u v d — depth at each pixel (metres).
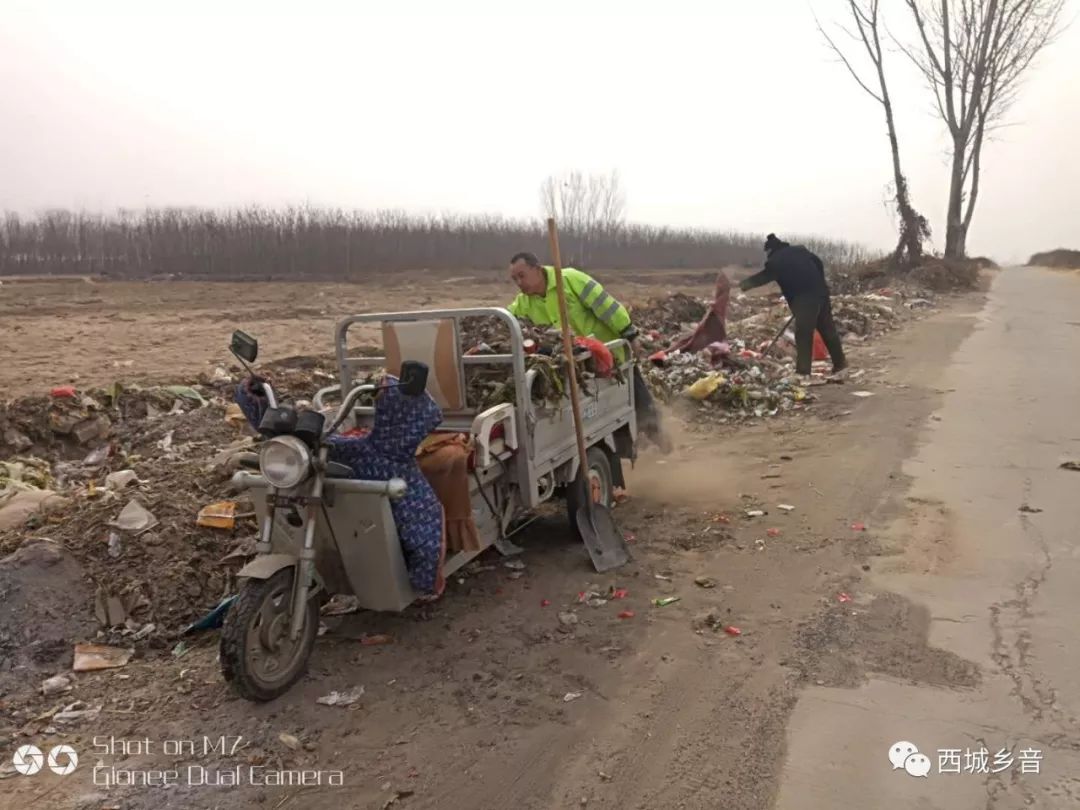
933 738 3.48
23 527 5.50
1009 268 79.88
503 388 5.05
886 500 6.42
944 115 35.97
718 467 7.62
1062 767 3.27
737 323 16.70
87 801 3.31
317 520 4.14
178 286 29.08
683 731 3.62
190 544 5.18
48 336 15.45
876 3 28.20
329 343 15.08
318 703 3.94
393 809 3.22
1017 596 4.71
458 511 4.49
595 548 5.39
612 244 48.94
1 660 4.31
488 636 4.52
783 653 4.21
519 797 3.26
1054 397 9.84
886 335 16.45
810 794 3.19
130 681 4.22
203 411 8.94
